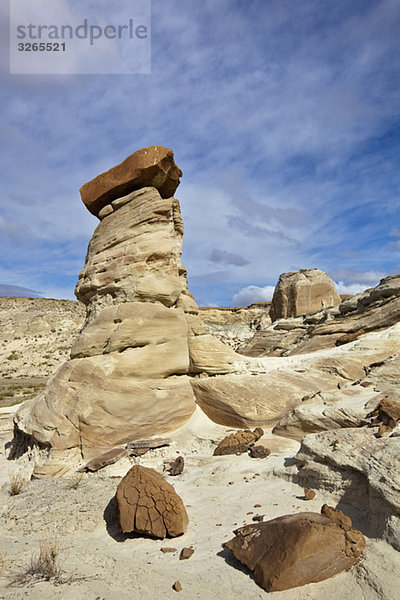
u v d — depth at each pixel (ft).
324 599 11.84
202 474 28.12
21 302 257.34
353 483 18.29
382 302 57.11
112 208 47.06
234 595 12.37
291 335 79.71
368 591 11.80
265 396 38.96
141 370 39.17
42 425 35.65
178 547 16.69
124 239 44.16
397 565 12.54
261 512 19.15
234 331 166.30
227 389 40.16
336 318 66.23
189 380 42.70
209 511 20.61
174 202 46.98
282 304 100.99
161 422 38.50
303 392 39.09
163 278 43.21
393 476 15.67
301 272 102.12
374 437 20.77
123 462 32.53
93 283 44.32
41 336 193.67
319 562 12.94
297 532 13.58
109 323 40.40
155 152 43.52
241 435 33.78
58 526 19.45
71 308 247.50
